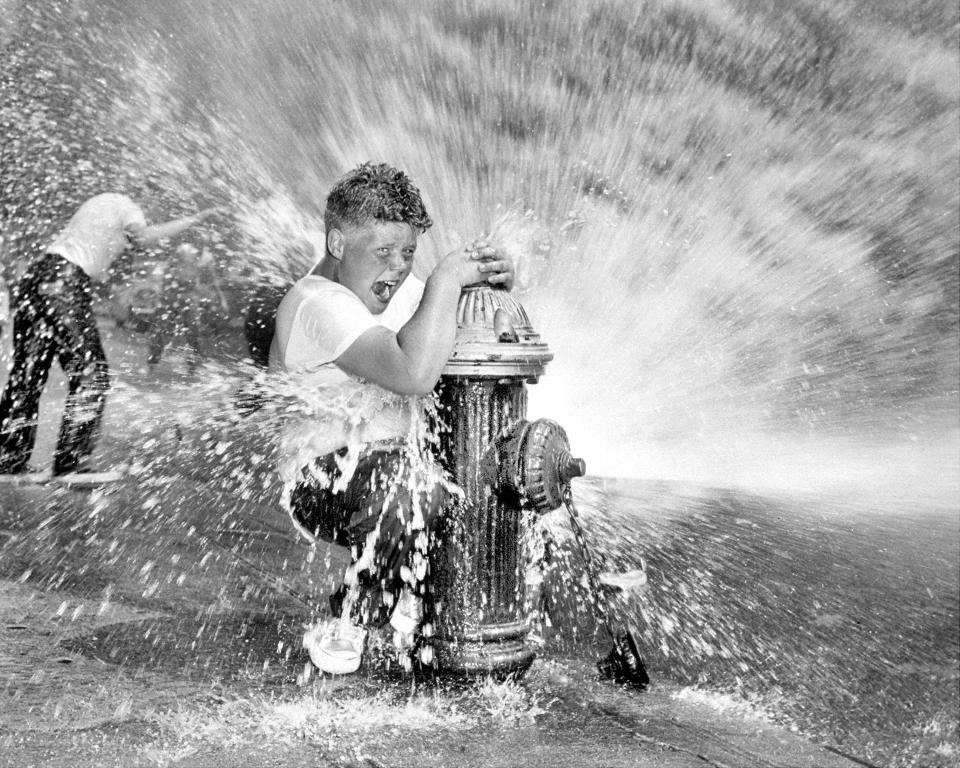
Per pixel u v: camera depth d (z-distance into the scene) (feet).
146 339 22.40
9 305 23.06
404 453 11.51
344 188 11.71
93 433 20.95
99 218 21.31
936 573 17.03
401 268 11.85
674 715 11.25
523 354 11.41
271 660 12.14
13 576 14.74
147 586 14.61
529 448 11.33
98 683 11.17
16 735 9.79
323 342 11.32
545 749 10.18
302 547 16.83
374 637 12.91
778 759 10.23
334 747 9.97
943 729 11.33
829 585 16.29
